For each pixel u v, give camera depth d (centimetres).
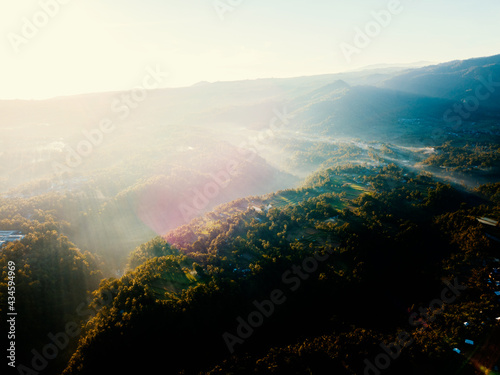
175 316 10706
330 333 10506
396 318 11138
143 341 10212
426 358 8644
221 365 9381
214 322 11000
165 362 10000
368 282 12650
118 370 9750
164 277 12481
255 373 8831
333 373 8531
